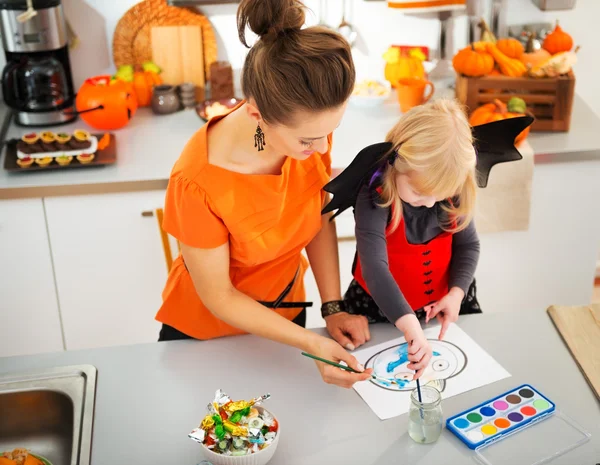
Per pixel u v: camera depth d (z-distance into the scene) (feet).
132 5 8.68
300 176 4.84
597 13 8.78
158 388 4.61
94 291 7.94
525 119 4.89
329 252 5.40
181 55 8.84
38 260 7.67
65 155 7.56
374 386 4.60
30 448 4.73
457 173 4.65
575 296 8.59
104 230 7.60
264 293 5.29
